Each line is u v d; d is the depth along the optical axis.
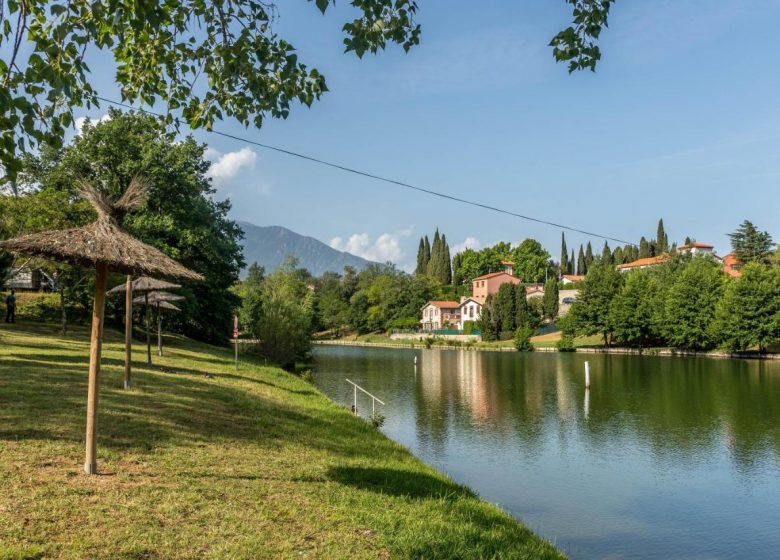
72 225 27.75
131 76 8.26
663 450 21.05
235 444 11.77
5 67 5.19
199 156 44.22
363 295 128.25
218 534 6.92
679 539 12.91
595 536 13.05
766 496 15.95
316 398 23.34
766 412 28.83
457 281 158.75
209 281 43.00
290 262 99.62
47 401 12.40
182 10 7.65
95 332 8.52
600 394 35.41
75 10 5.98
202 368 25.45
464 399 33.41
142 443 10.49
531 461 19.39
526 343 84.12
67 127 5.79
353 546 7.14
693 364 55.75
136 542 6.36
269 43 8.10
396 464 13.10
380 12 7.04
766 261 92.31
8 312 33.19
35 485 7.64
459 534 8.45
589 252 171.12
